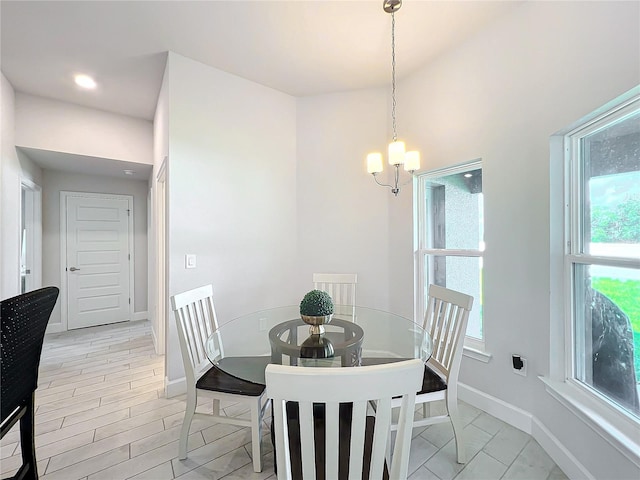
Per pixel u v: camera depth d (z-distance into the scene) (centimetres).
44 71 274
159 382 267
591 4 149
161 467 163
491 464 164
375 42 235
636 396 136
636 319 138
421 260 278
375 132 305
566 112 164
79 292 439
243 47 242
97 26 216
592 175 163
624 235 144
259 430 159
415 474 157
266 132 304
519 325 195
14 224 305
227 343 174
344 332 183
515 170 197
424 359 150
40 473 158
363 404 78
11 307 106
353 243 311
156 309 341
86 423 204
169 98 247
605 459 136
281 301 313
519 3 192
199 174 262
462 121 234
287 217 319
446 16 206
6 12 200
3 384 104
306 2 195
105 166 393
